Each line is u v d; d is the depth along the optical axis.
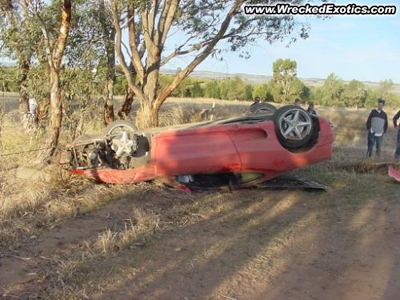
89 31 10.84
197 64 10.23
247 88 34.19
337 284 4.55
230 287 4.40
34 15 9.27
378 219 6.60
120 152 7.30
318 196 7.77
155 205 6.83
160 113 13.32
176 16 11.08
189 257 5.03
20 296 4.00
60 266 4.59
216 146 7.42
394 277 4.72
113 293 4.15
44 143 8.27
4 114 10.41
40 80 10.03
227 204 7.12
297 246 5.50
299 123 7.54
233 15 10.30
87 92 10.69
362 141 18.72
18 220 5.73
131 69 12.07
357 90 41.41
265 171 7.69
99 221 6.00
